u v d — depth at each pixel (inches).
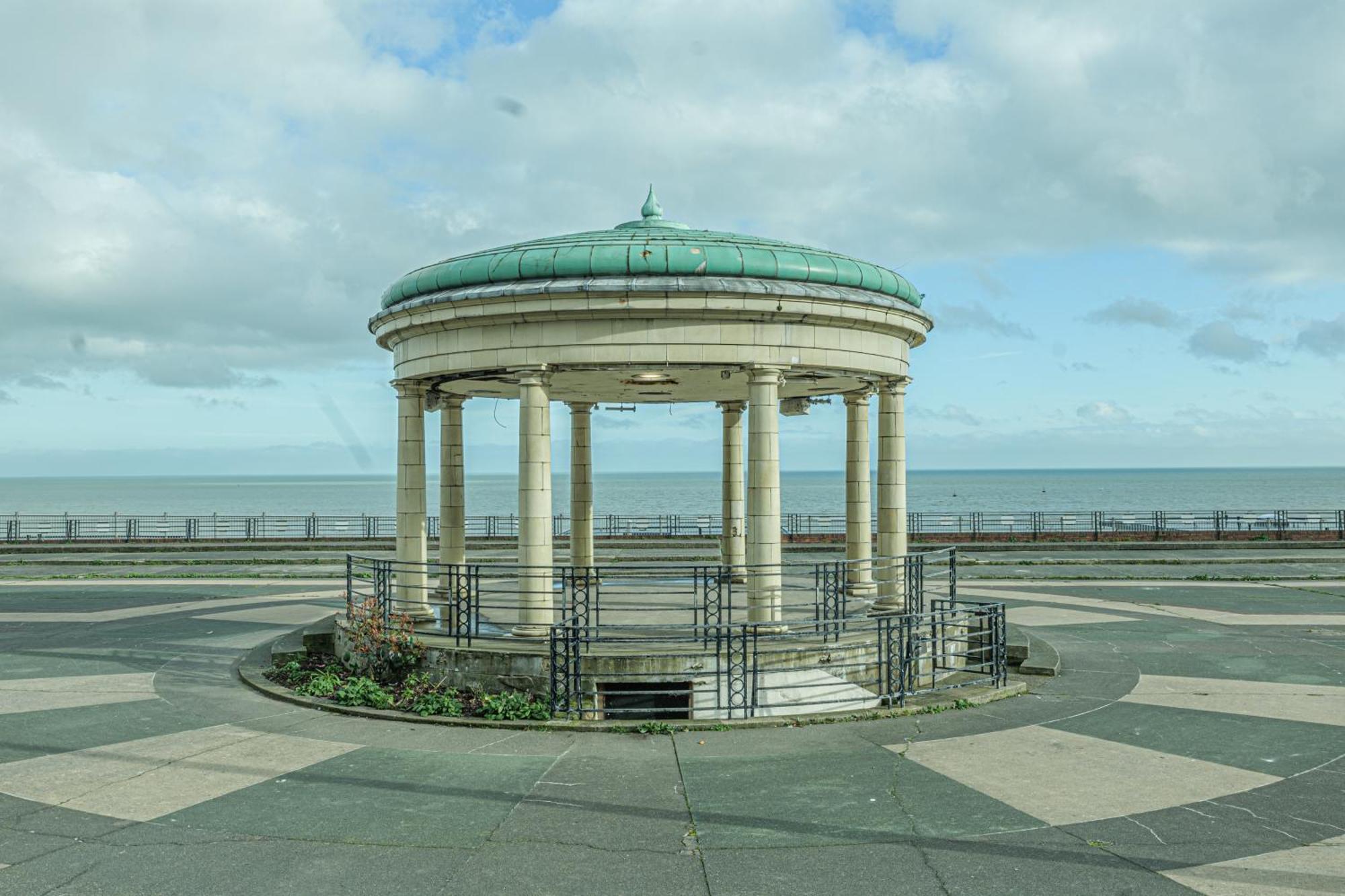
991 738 510.3
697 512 5137.8
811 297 621.3
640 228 708.0
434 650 602.9
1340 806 402.9
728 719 547.2
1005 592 1170.6
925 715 561.3
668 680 566.3
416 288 665.6
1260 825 379.2
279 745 498.3
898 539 746.2
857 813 393.4
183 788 427.8
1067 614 983.0
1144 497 7381.9
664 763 465.4
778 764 463.5
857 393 852.0
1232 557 1588.3
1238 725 540.7
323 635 722.8
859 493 855.1
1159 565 1496.1
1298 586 1231.5
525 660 577.3
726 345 619.5
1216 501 6599.4
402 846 358.9
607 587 936.9
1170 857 346.6
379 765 463.2
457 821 386.3
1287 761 469.7
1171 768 458.3
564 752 484.4
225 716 563.5
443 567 631.8
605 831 374.6
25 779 441.1
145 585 1289.4
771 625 565.0
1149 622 928.3
